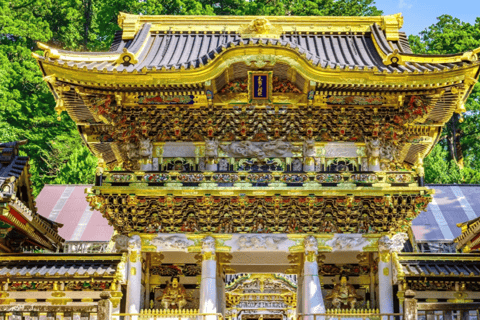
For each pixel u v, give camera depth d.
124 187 20.08
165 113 21.39
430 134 23.39
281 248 20.50
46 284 20.44
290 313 35.75
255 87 20.73
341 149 21.69
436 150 46.53
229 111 21.36
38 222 22.25
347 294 21.38
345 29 24.73
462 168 48.78
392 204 20.22
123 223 20.64
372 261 21.62
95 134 22.89
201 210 20.42
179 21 25.22
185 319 19.77
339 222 20.75
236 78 21.25
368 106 21.25
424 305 16.48
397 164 24.22
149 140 21.58
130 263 20.28
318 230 20.75
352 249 20.58
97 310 16.30
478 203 31.20
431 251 28.66
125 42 24.55
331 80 20.05
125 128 21.59
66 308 16.47
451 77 19.92
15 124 49.59
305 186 20.02
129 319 19.62
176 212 20.53
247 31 21.27
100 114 21.27
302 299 20.94
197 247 20.55
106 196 20.25
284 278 30.77
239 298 34.06
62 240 24.95
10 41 55.41
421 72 19.84
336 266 22.05
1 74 49.28
